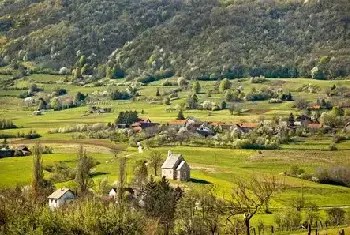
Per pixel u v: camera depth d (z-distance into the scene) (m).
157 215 186.38
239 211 178.00
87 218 131.12
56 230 127.50
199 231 181.00
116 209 138.38
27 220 125.44
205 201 199.62
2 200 136.38
